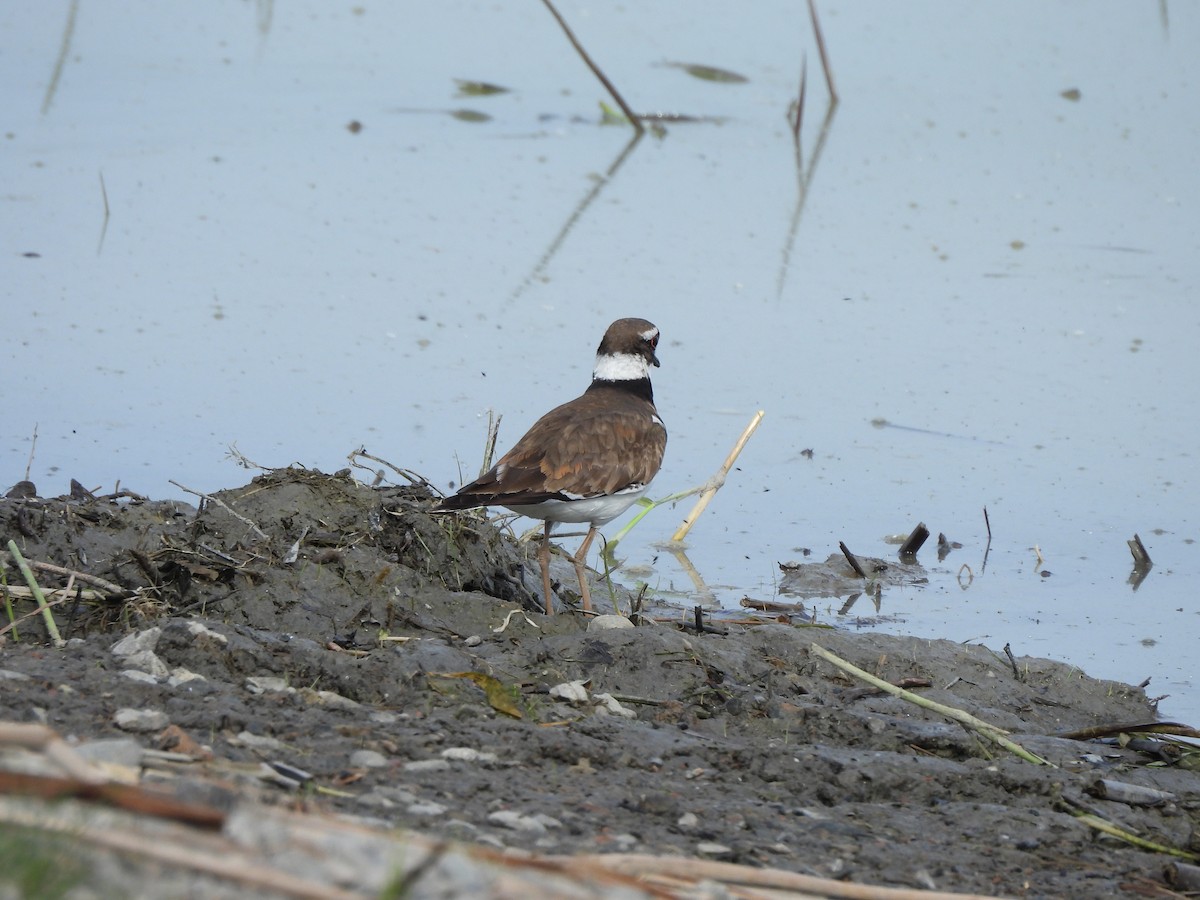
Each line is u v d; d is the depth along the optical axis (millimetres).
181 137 23812
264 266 19266
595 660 10438
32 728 5953
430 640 10305
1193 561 14234
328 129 24719
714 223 21688
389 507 11727
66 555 10820
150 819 5664
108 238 19719
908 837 8469
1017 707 11328
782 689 10703
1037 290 19719
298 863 5547
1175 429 16562
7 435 14727
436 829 7039
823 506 15211
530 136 25062
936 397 17172
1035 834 8719
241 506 11359
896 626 12938
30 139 23141
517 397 16281
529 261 19984
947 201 22719
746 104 27125
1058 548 14492
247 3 31406
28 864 5016
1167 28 30641
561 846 7168
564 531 15039
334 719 8641
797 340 18344
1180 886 8281
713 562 14203
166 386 16047
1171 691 11859
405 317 18141
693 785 8703
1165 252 20906
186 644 9461
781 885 6828
